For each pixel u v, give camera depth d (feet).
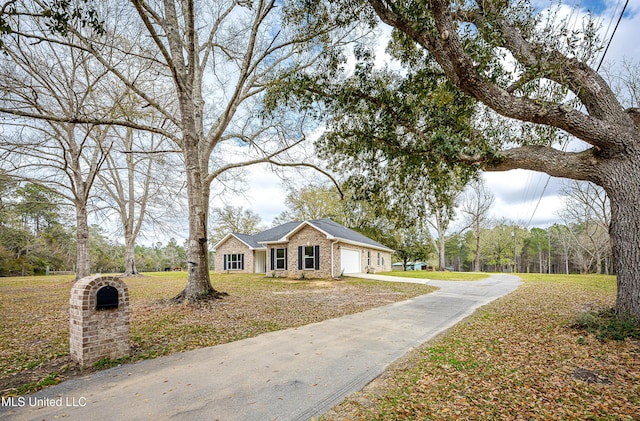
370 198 31.40
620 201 19.85
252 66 36.88
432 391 12.55
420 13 20.36
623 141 19.30
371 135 27.84
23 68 39.75
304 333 21.91
